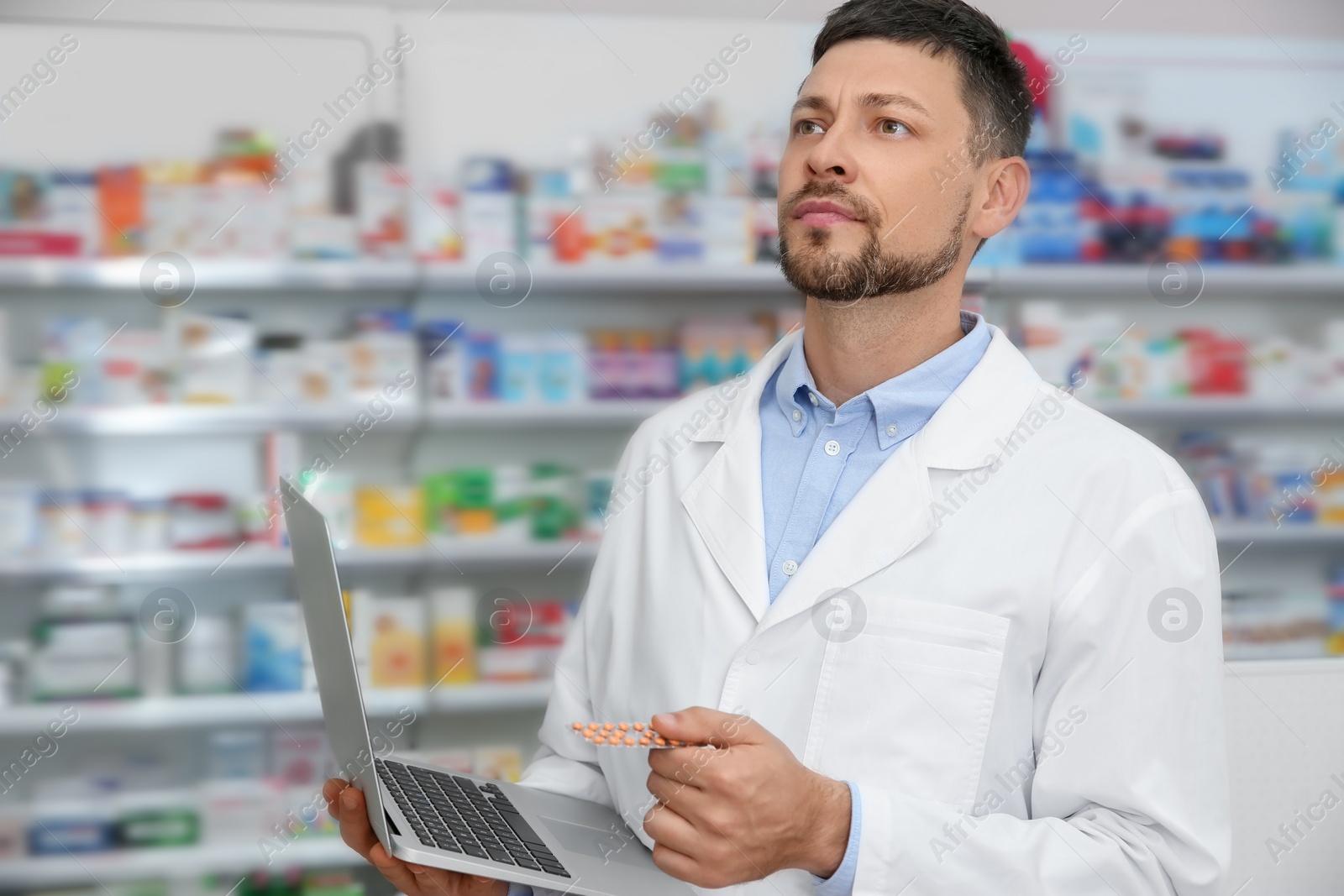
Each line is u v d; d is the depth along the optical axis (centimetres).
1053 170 258
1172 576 106
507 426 267
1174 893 103
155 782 266
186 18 250
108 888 257
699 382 261
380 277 250
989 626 108
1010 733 109
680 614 120
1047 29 258
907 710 108
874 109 113
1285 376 265
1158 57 259
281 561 255
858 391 123
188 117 251
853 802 100
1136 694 104
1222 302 272
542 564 262
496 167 254
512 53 254
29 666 254
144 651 259
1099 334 262
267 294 261
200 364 255
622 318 268
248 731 263
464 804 116
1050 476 113
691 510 124
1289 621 267
